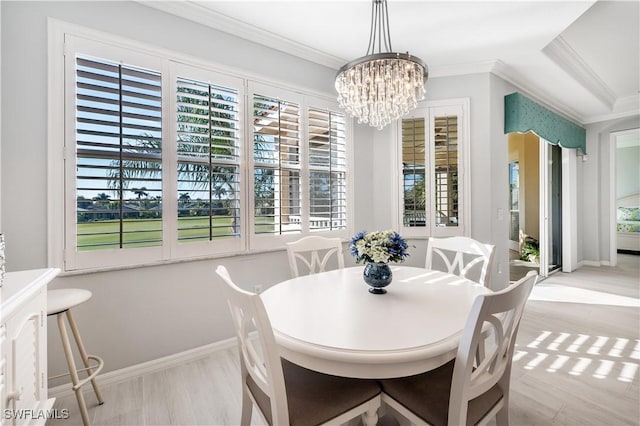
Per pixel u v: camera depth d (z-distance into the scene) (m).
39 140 1.70
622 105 4.55
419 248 3.29
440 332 1.08
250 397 1.23
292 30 2.46
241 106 2.42
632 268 4.93
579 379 1.88
